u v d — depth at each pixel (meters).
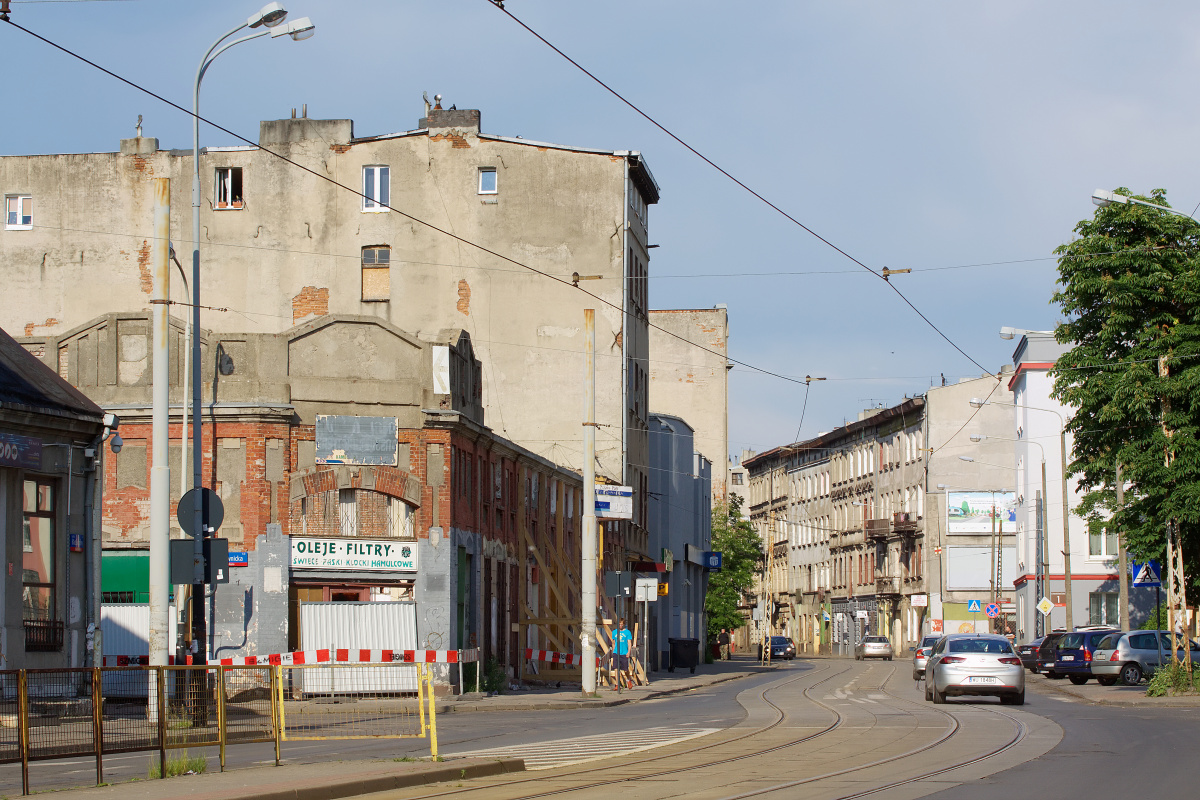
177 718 15.74
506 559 38.69
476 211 51.09
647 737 21.09
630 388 52.88
